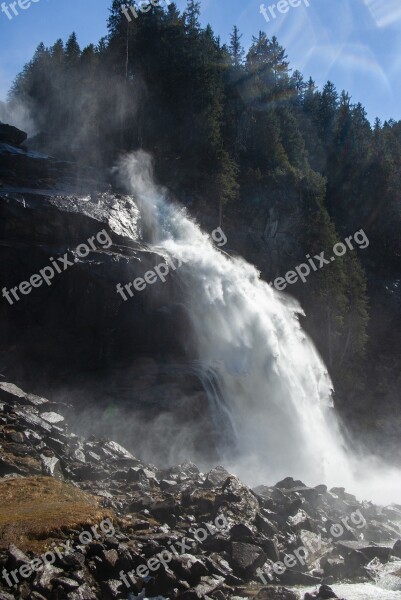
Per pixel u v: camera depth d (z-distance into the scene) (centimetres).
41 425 1580
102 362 2505
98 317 2516
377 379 4884
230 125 5147
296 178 4947
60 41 6519
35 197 2733
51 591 891
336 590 1069
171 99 4703
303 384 3341
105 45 6078
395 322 5384
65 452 1510
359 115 8006
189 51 4841
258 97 5569
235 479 1361
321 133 7594
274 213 4706
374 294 5488
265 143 5266
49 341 2448
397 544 1305
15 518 1062
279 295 3538
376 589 1084
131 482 1437
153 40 4922
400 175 6575
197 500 1288
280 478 2616
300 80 8288
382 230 6222
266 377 3048
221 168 4375
